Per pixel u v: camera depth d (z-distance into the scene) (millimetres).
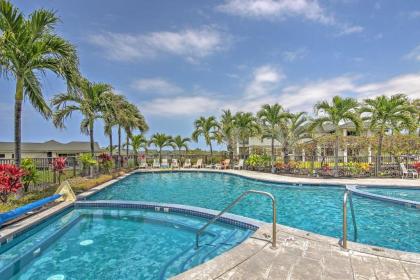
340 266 3068
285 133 17875
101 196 9992
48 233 5523
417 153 16672
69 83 8023
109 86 13562
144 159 23578
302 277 2822
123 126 18078
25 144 33094
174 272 3850
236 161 21969
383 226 6168
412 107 13617
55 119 11781
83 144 39469
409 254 3379
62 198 7574
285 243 3777
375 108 14109
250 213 7574
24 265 4145
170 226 6023
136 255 4484
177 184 14031
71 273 3881
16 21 6863
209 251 4500
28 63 7133
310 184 11547
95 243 5070
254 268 3029
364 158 16484
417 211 7223
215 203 9195
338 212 7582
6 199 6434
